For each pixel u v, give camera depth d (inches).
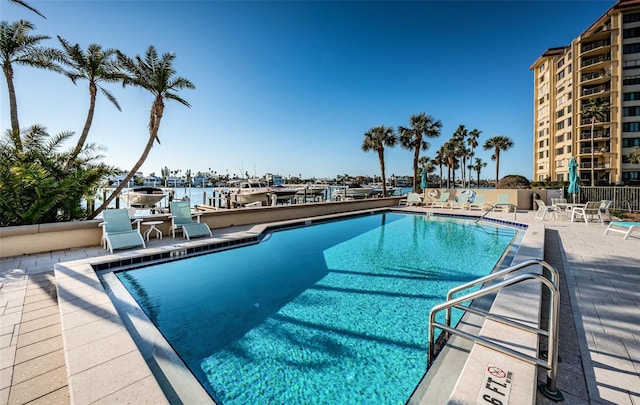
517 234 315.6
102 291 135.3
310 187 1001.5
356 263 227.8
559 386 71.4
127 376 72.7
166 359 95.7
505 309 106.4
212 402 76.3
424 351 109.0
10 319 113.8
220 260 234.8
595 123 1216.2
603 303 121.8
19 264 193.8
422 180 752.3
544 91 1521.9
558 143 1427.2
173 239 273.3
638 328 100.3
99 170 318.0
